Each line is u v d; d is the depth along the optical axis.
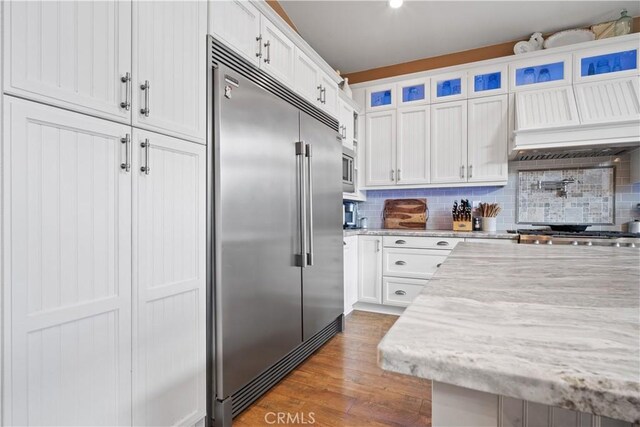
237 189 1.61
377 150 3.63
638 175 2.74
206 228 1.50
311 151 2.23
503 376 0.33
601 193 3.03
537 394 0.32
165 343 1.30
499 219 3.37
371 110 3.65
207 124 1.50
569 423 0.39
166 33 1.32
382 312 3.33
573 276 0.81
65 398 0.99
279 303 1.92
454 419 0.40
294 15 2.80
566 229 3.00
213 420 1.52
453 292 0.64
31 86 0.91
